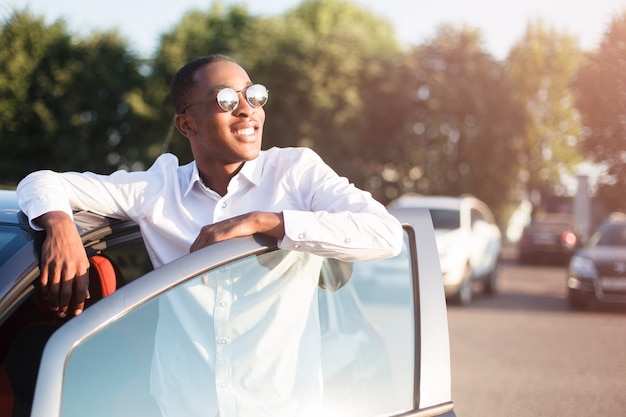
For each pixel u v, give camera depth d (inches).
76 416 57.6
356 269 80.1
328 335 75.2
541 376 266.4
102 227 77.6
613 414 217.0
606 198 331.6
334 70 1317.7
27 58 1321.4
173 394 64.1
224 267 66.8
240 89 78.6
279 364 70.1
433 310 76.8
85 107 1337.4
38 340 85.4
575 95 319.9
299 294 72.3
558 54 1208.2
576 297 453.1
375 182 1424.7
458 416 214.5
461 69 1370.6
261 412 69.0
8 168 1316.4
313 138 1310.3
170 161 83.3
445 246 470.0
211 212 80.1
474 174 1364.4
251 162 79.9
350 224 70.9
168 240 80.6
